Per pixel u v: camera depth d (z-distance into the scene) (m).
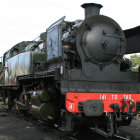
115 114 5.53
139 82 6.27
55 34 6.62
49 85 7.20
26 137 5.92
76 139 5.72
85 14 6.65
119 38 6.27
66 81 5.53
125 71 6.78
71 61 6.21
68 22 6.68
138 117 9.58
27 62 8.20
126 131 6.95
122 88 6.09
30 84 8.55
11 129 6.92
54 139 5.71
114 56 6.20
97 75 5.90
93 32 5.95
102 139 5.93
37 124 7.72
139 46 7.25
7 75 10.89
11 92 11.55
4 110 11.63
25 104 8.53
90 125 6.10
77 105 5.52
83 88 5.67
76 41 5.77
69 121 5.65
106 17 6.21
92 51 5.89
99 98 5.71
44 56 8.20
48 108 6.72
